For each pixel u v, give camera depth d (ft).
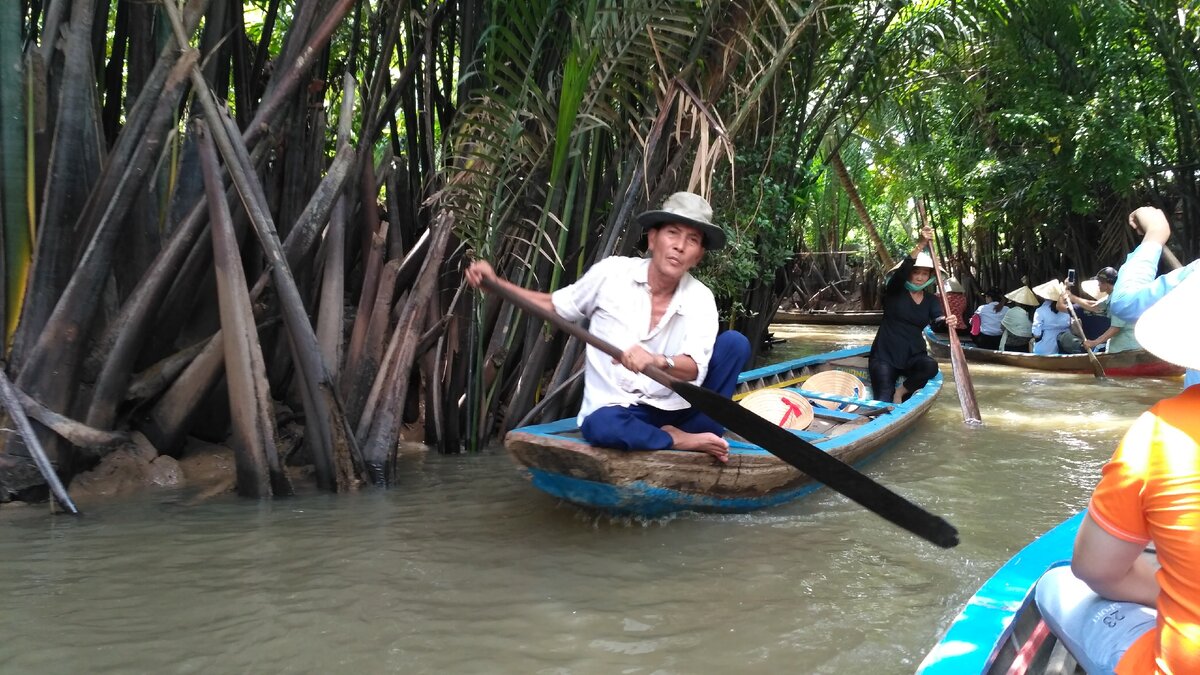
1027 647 6.83
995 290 50.80
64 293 14.05
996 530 13.34
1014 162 41.09
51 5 15.12
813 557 12.10
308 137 19.95
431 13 19.54
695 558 12.03
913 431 21.45
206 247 16.14
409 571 11.35
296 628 9.55
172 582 10.81
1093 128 35.68
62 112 14.10
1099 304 34.63
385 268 17.49
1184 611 4.98
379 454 15.85
